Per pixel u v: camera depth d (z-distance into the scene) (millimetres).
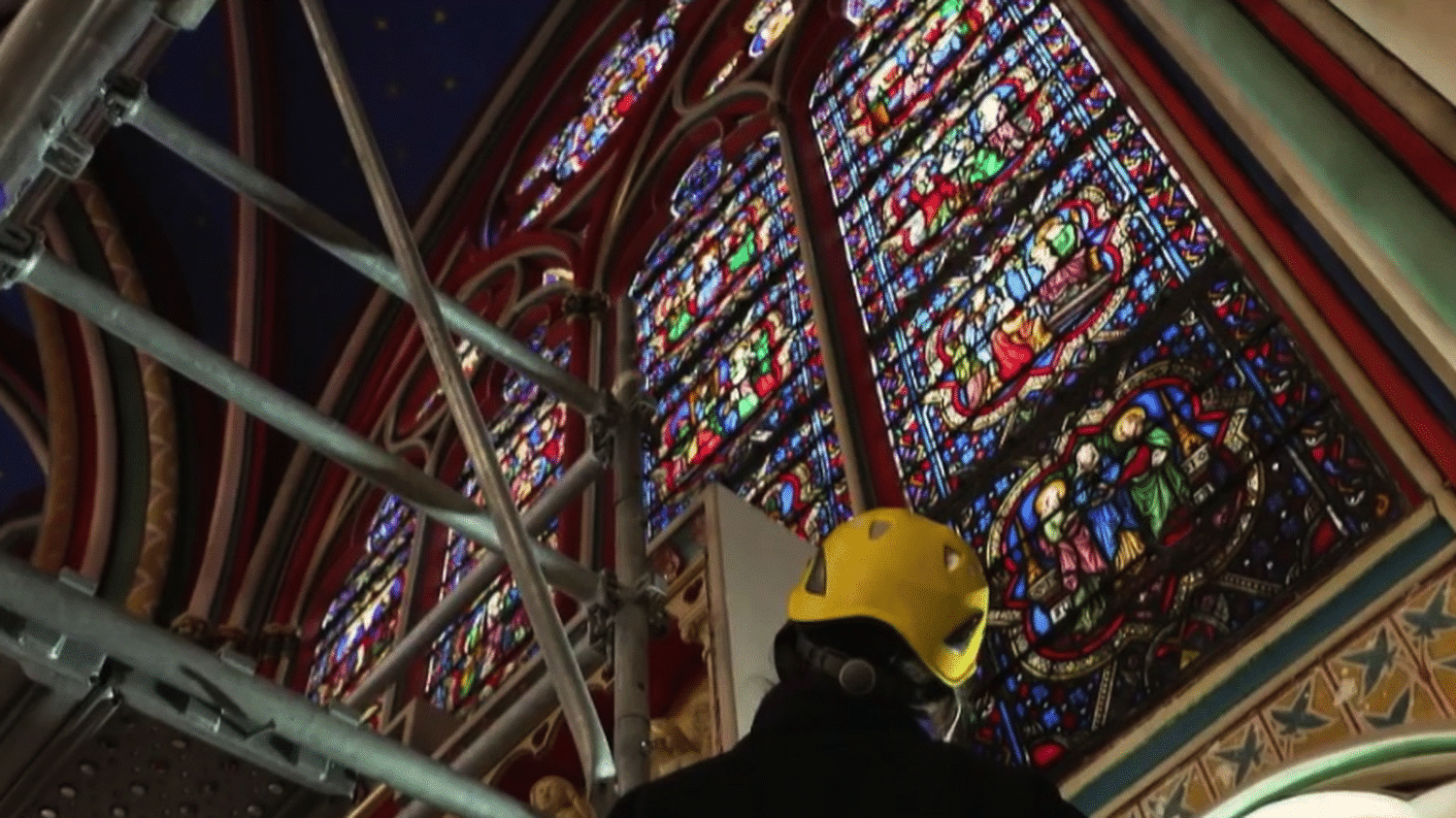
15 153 3777
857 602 2441
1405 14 3518
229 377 3715
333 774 3270
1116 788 4035
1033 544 5277
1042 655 4883
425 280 3865
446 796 3314
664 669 4926
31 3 3725
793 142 9305
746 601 4617
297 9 12828
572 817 4887
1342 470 4375
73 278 3641
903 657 2377
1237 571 4473
